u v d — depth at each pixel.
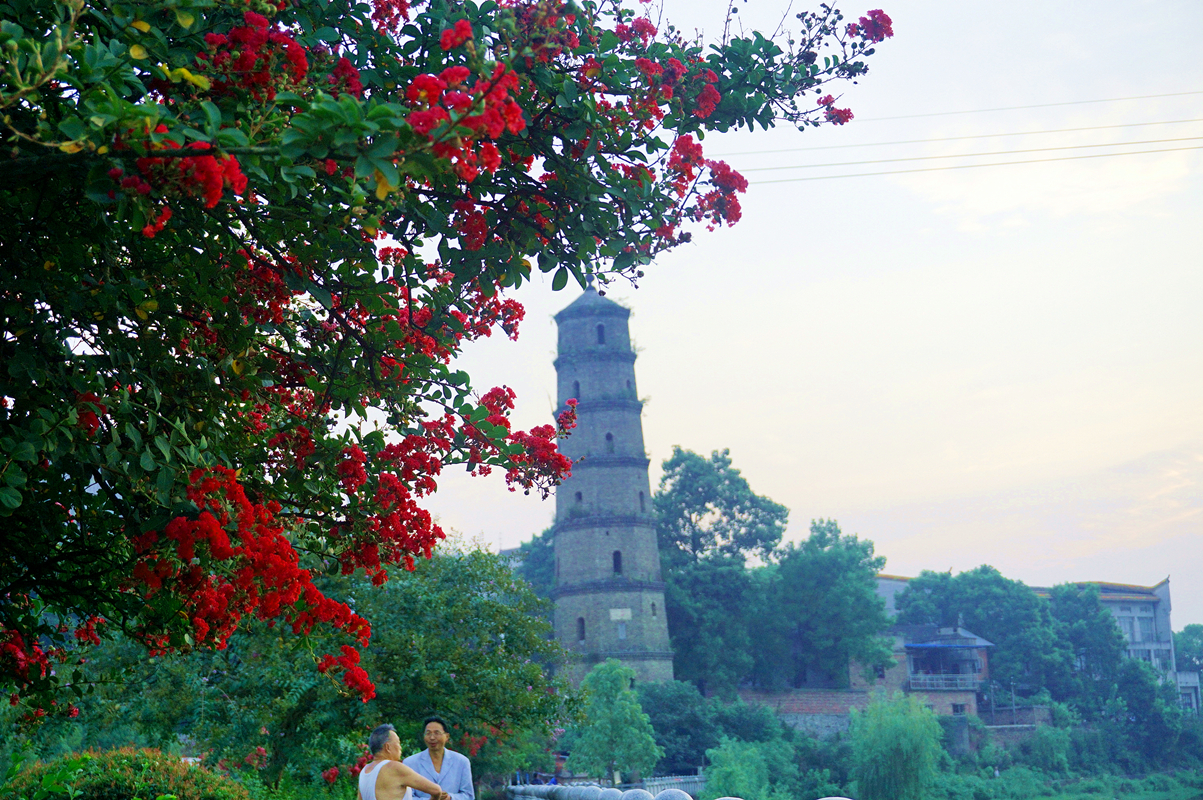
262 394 6.20
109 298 5.14
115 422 5.11
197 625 5.07
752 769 60.72
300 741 19.77
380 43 5.59
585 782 57.75
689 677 80.19
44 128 3.73
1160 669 102.31
